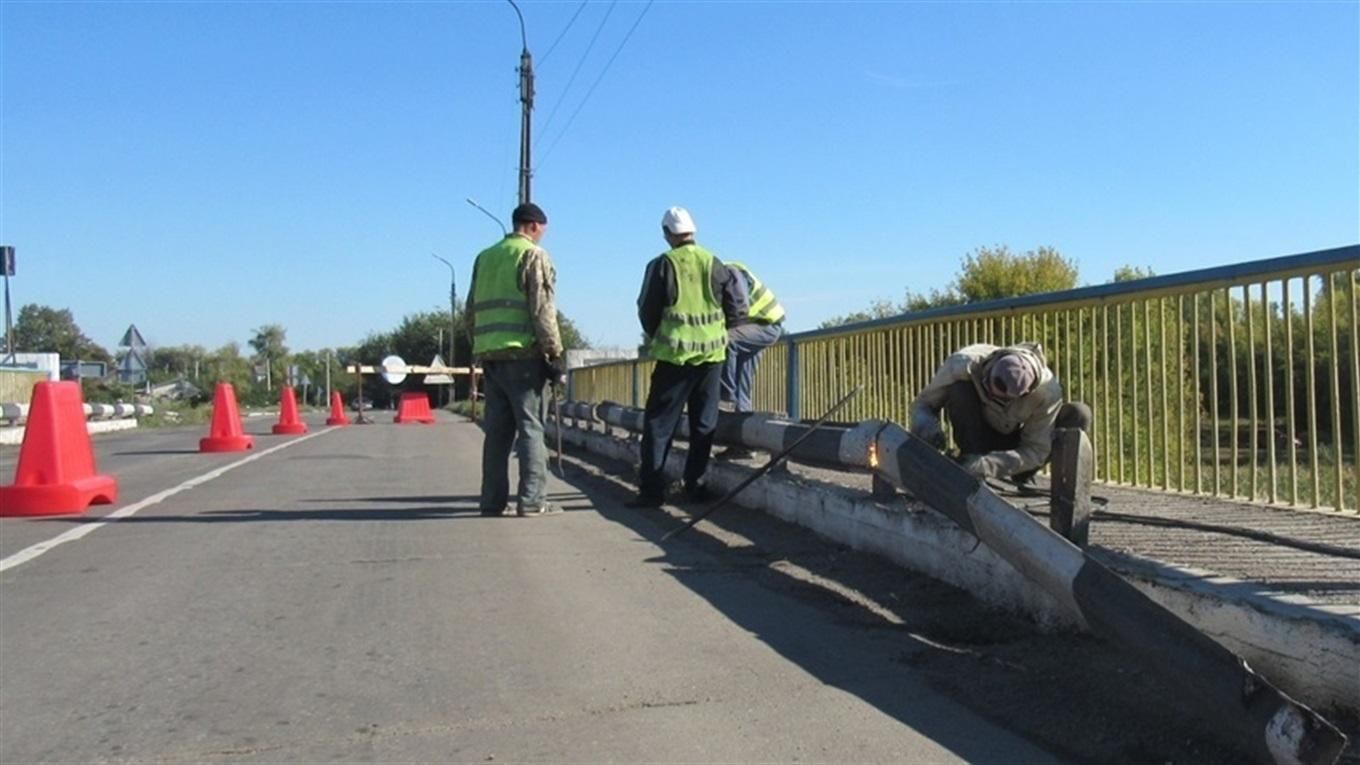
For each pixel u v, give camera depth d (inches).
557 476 482.9
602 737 160.4
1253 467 242.8
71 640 211.9
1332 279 219.1
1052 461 203.2
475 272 363.3
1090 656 182.5
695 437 371.6
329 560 285.4
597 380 713.0
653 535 318.0
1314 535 206.1
